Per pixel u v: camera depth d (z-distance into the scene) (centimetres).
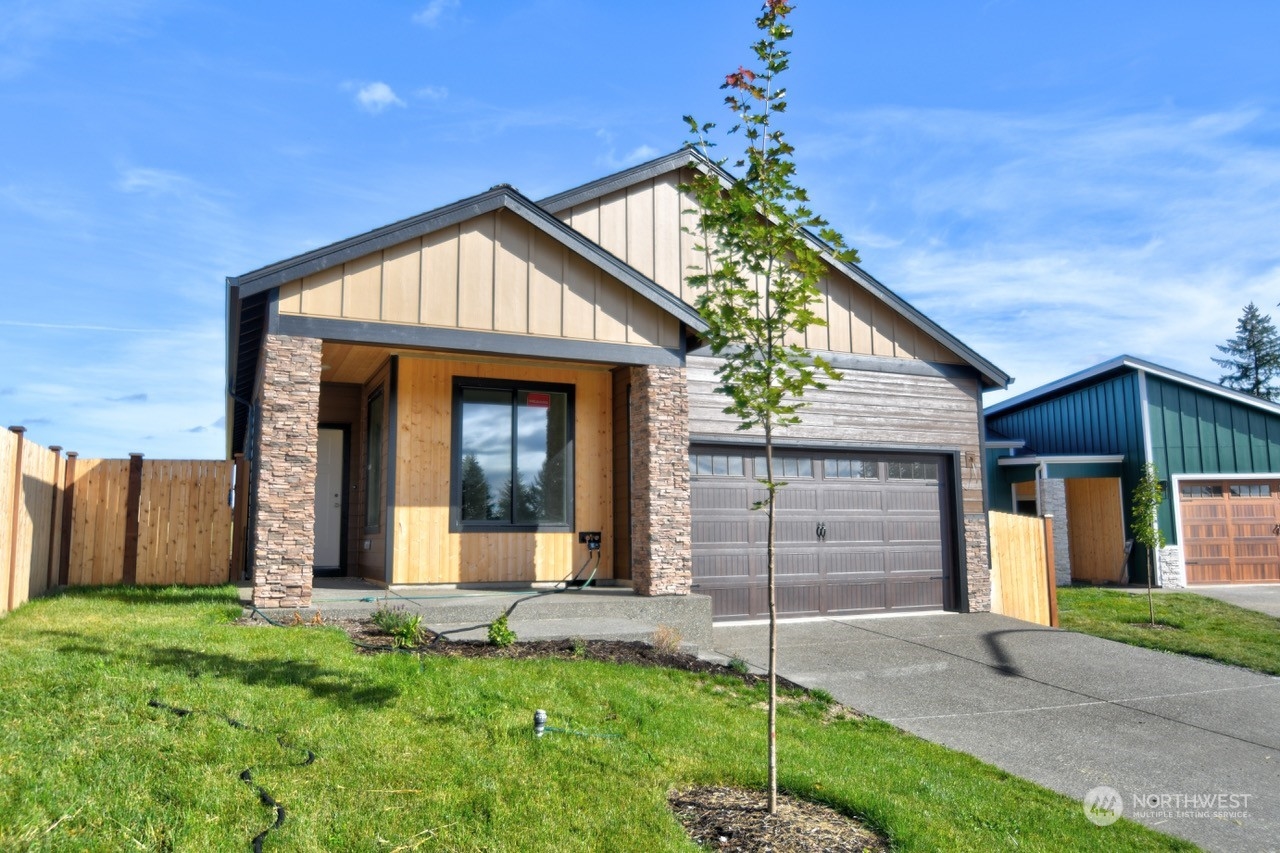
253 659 666
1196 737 810
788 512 1292
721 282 579
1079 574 2280
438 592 1100
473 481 1182
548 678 714
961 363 1455
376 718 570
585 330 1079
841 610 1312
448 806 460
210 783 448
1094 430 2239
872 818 514
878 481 1367
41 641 676
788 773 577
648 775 540
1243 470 2102
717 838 472
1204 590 1966
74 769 443
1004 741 768
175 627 763
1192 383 2089
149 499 1241
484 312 1025
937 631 1211
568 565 1216
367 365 1254
